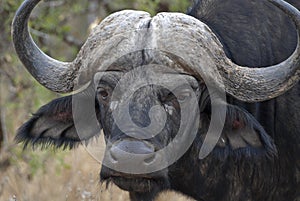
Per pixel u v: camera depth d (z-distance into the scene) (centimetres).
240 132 1781
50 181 2581
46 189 2545
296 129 1888
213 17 1878
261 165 1870
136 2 2733
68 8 2777
